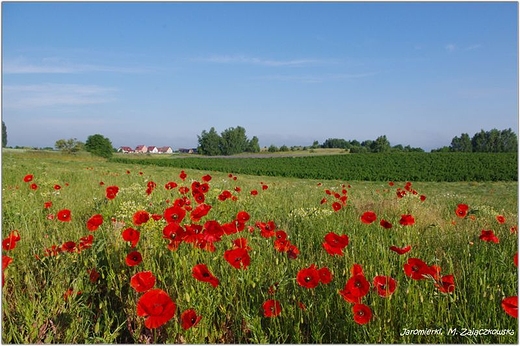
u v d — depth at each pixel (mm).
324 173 40906
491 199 16859
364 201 8328
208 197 6375
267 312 2486
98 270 3164
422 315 2635
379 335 2447
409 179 37344
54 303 2762
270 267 3357
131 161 56562
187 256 3129
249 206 6773
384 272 3072
